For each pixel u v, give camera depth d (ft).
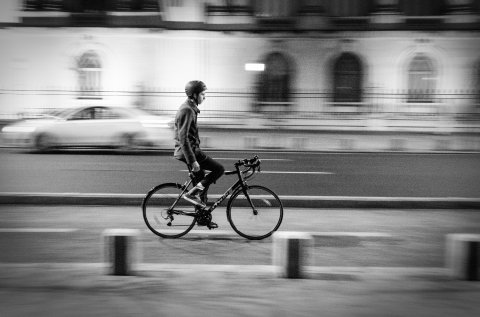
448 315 14.53
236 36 91.66
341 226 26.17
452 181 40.37
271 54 91.91
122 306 14.88
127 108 57.00
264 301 15.35
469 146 65.26
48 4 91.45
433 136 76.54
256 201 23.72
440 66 90.12
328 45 91.09
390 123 88.48
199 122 88.33
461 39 89.66
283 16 91.04
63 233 24.09
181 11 91.30
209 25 91.45
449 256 19.57
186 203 23.75
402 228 25.88
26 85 92.58
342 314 14.51
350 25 90.33
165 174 41.63
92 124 55.47
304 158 54.03
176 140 22.98
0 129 75.15
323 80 91.50
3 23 91.30
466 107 89.40
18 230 24.53
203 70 92.32
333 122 88.89
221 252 21.52
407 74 90.74
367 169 46.21
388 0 89.97
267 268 18.43
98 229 24.94
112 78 92.48
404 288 16.53
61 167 44.86
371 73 90.89
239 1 91.35
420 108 90.02
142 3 91.45
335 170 45.27
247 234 23.62
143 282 16.81
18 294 15.70
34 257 20.49
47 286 16.35
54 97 91.97
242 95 91.56
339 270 18.30
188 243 22.76
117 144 55.77
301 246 17.46
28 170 42.83
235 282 16.94
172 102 91.45
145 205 23.73
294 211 29.37
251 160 23.65
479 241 17.26
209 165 23.18
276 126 85.81
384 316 14.44
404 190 36.37
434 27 89.35
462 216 28.71
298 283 16.93
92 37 91.71
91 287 16.31
